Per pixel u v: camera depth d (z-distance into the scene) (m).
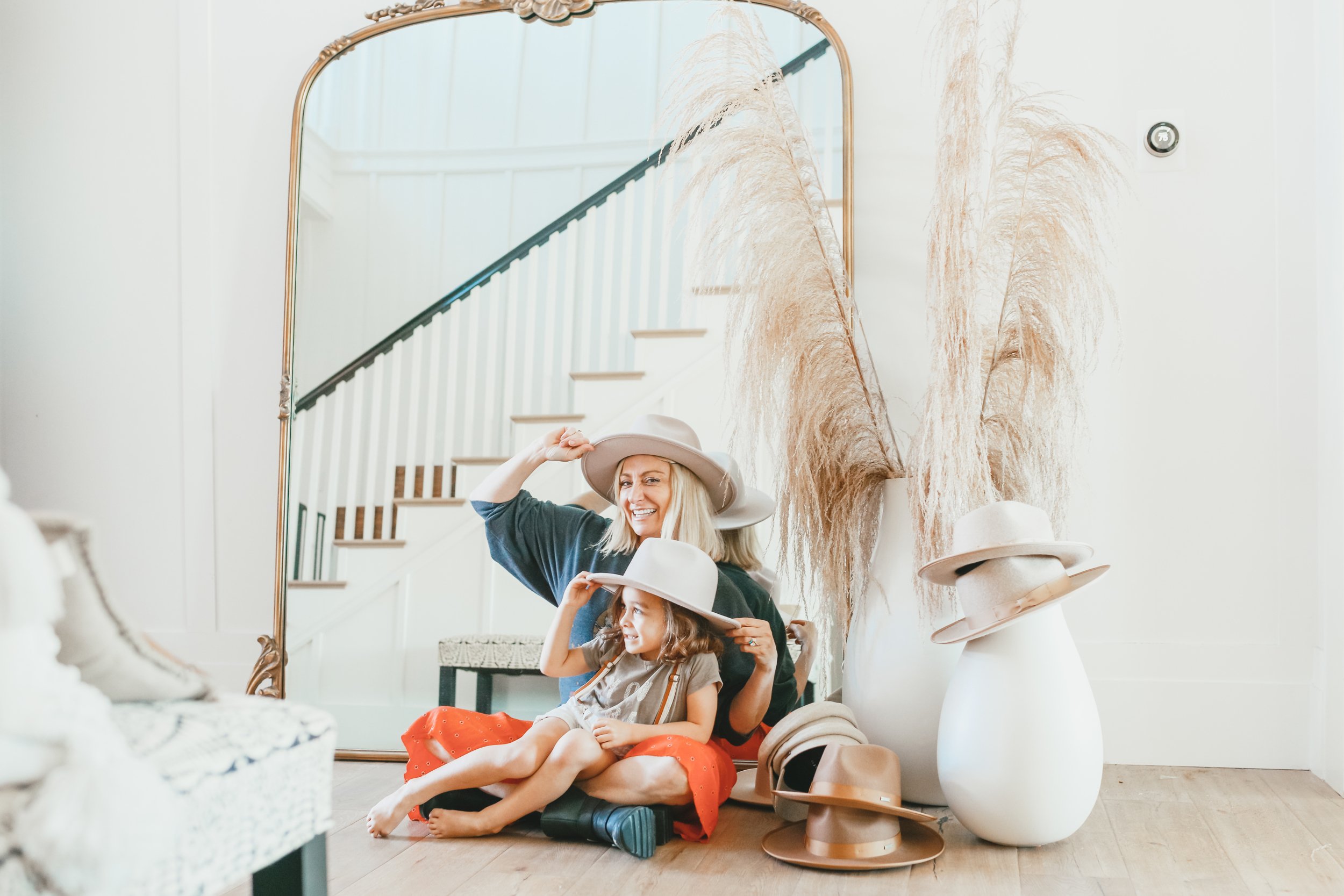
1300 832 1.83
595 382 2.60
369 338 2.75
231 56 2.98
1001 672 1.74
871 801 1.65
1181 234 2.46
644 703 1.91
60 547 0.92
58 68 3.08
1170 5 2.50
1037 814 1.70
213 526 2.88
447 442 2.67
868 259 2.56
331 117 2.85
